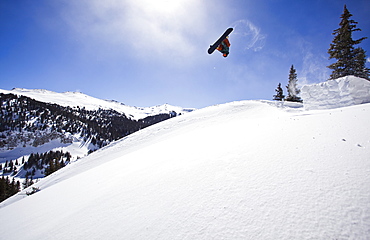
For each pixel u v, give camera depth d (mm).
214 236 2209
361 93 10461
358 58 18984
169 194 3559
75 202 5453
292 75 34219
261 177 3258
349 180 2584
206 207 2812
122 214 3398
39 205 7168
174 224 2623
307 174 2992
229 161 4281
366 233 1774
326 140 4082
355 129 4262
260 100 22625
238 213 2498
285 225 2111
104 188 5629
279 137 5055
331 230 1908
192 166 4609
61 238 3293
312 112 8453
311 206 2299
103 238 2822
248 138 5746
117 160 10695
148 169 5770
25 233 4531
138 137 22422
